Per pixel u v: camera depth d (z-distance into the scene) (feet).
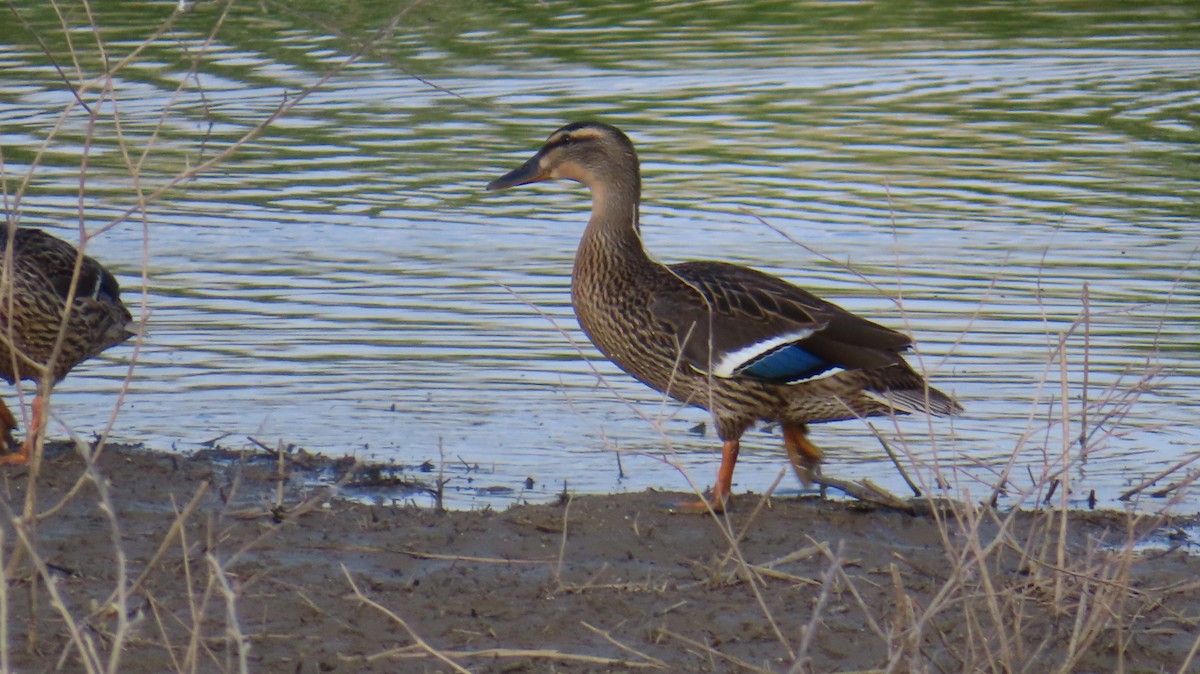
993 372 45.96
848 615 28.84
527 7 107.65
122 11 98.17
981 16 108.58
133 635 27.32
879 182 69.41
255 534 32.71
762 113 82.64
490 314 51.96
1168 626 28.71
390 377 45.96
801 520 34.19
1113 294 53.47
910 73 92.43
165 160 72.38
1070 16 108.88
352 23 92.43
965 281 55.16
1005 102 85.66
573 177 39.11
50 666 26.17
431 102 83.76
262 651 27.17
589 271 38.27
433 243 60.54
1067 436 29.19
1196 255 58.23
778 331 35.45
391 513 34.58
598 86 88.02
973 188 68.44
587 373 46.68
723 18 106.22
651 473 38.88
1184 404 43.16
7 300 36.58
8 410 38.58
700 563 31.48
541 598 29.60
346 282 55.47
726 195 67.31
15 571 29.76
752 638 27.99
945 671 26.50
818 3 110.93
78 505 34.32
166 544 25.07
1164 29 104.83
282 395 44.45
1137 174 71.00
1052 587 29.04
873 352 35.29
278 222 63.26
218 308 52.42
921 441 41.09
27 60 88.17
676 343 36.06
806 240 60.44
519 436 41.42
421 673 26.55
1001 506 36.11
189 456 38.93
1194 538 34.06
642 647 27.55
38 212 63.57
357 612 28.86
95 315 39.04
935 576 30.76
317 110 81.56
